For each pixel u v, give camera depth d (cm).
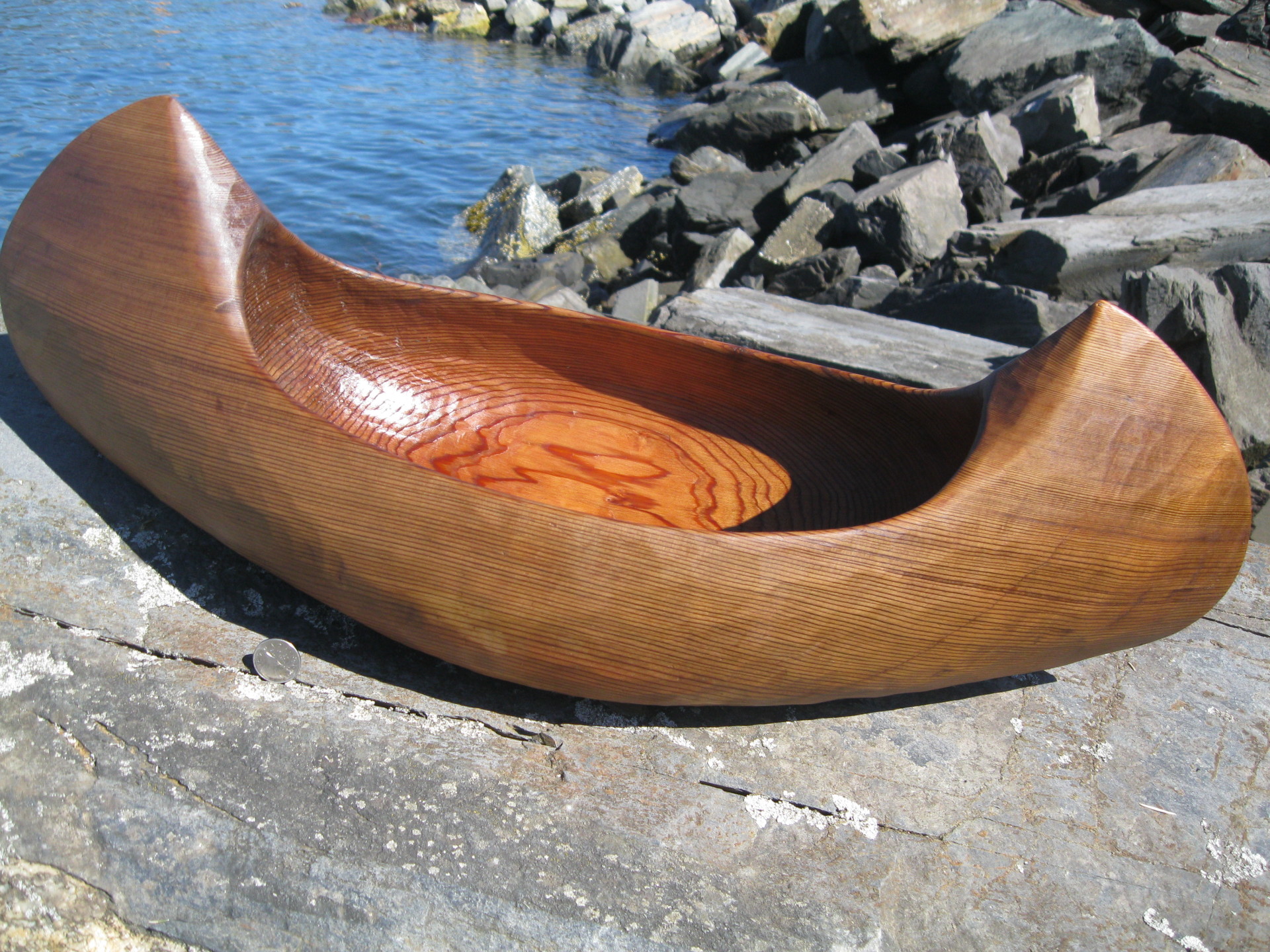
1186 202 525
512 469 229
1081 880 160
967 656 164
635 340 231
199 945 158
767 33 1454
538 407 245
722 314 411
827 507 217
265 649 174
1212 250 482
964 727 187
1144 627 172
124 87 1213
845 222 673
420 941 151
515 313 235
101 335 185
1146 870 163
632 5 1853
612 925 150
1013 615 160
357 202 917
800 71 1249
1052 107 816
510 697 183
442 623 163
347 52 1623
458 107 1325
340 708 174
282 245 212
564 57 1733
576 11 1842
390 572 161
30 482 210
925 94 1127
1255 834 171
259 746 165
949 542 153
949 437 198
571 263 745
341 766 163
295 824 158
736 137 1121
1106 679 202
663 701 169
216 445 171
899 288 534
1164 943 154
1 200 781
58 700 170
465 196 954
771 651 155
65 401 199
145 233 185
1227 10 997
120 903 159
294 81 1373
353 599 170
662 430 239
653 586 150
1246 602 228
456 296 234
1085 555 158
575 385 244
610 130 1273
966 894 157
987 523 154
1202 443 158
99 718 168
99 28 1552
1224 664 209
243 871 156
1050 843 165
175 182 185
